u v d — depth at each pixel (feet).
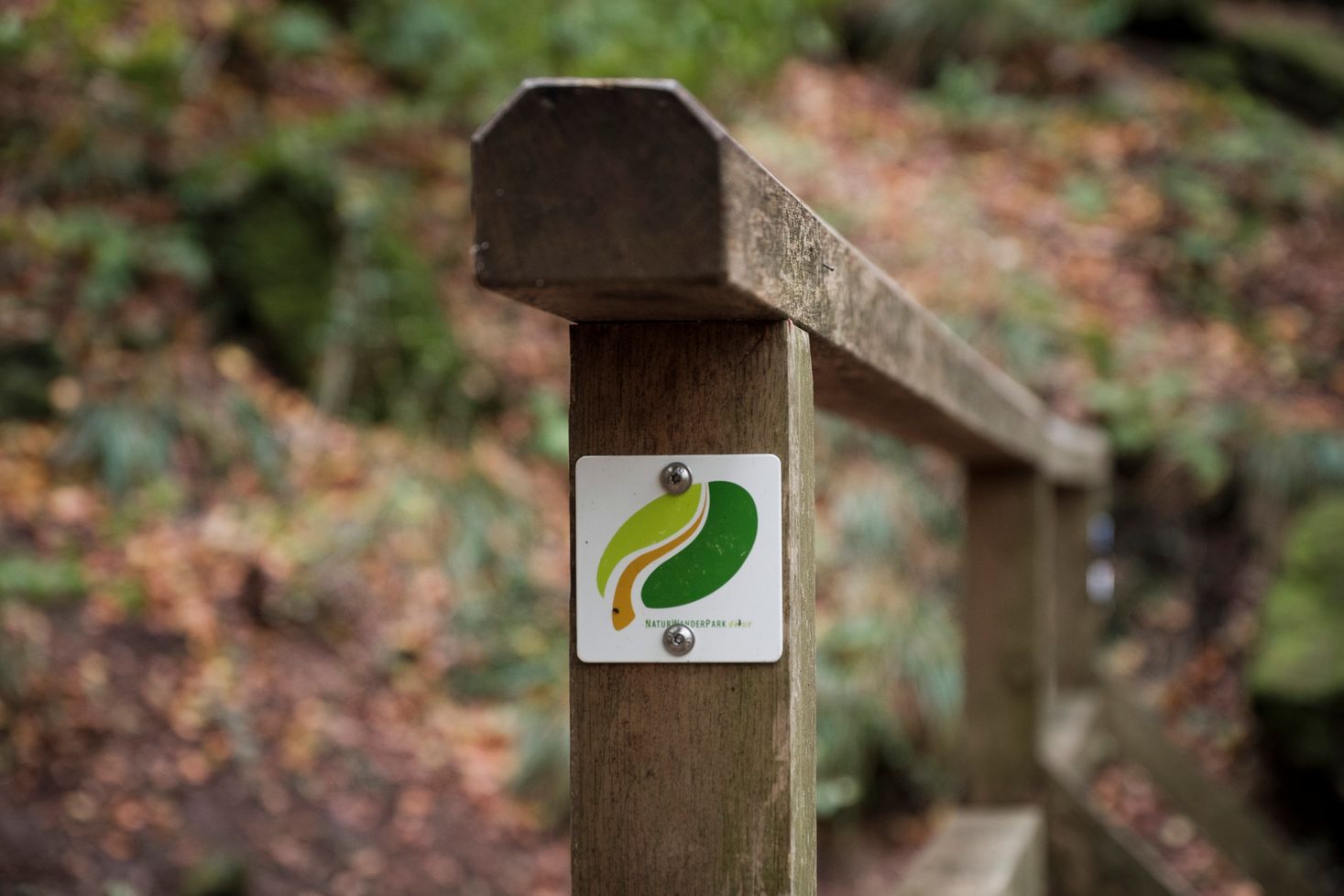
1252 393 20.88
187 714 13.10
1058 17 29.58
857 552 16.72
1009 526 9.36
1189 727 17.43
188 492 15.84
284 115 20.92
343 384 17.88
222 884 11.26
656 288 2.62
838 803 12.89
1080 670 14.11
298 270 18.44
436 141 22.03
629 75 23.06
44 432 15.66
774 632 3.11
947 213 23.16
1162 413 19.76
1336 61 31.27
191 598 14.43
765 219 2.85
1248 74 30.42
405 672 15.03
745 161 2.70
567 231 2.58
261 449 16.62
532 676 15.23
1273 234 24.44
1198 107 27.76
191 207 18.33
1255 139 26.71
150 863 11.41
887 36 28.50
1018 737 9.25
